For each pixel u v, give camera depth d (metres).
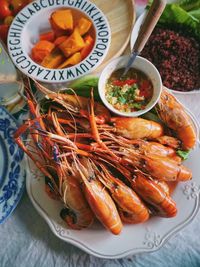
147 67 0.35
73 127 0.35
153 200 0.33
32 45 0.38
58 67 0.37
